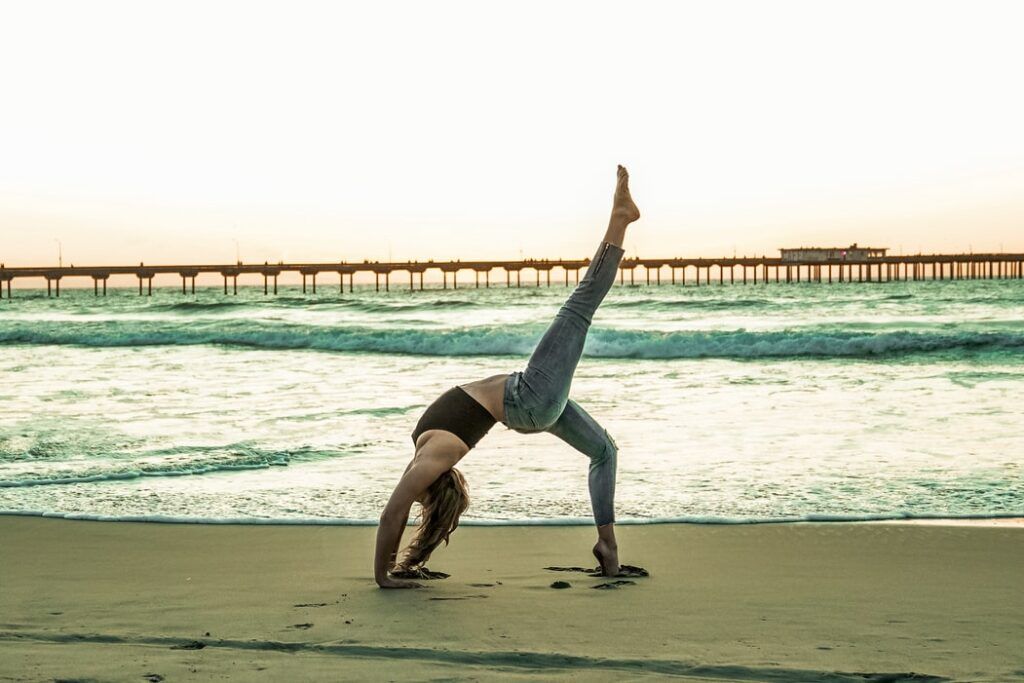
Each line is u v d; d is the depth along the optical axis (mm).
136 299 96938
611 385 14672
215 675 2986
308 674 2990
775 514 6051
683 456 8227
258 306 52781
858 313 39938
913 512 6074
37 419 10797
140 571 4684
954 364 17844
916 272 136125
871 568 4688
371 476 7434
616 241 4441
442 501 4434
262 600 4059
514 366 19016
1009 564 4754
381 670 3029
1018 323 29344
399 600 4047
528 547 5238
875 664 3098
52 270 120812
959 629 3555
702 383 14875
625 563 4832
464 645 3320
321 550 5172
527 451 8484
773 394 13133
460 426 4355
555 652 3227
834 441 8984
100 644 3377
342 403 12336
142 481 7285
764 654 3211
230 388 14438
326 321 38594
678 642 3363
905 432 9492
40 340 27609
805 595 4129
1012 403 11719
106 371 17688
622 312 43000
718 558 4934
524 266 140375
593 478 4570
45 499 6613
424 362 20344
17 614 3832
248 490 6902
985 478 7156
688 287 119500
